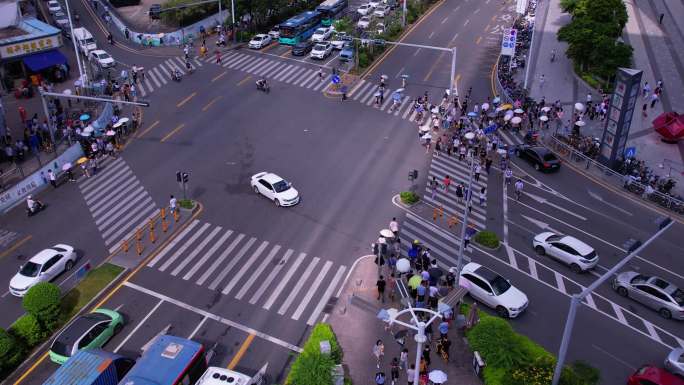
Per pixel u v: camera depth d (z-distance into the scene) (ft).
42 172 152.66
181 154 168.25
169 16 274.98
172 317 107.76
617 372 98.48
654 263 126.72
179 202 143.02
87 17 286.46
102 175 157.79
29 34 207.92
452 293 98.17
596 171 164.45
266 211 141.90
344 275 119.65
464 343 103.71
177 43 258.57
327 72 229.86
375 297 113.29
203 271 120.26
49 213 141.28
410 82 222.07
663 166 167.12
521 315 110.93
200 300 112.27
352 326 106.52
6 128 167.02
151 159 165.37
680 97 207.10
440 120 191.11
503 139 182.91
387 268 121.60
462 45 258.78
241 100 203.82
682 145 178.70
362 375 96.43
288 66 234.38
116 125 171.42
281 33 255.70
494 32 273.54
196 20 279.28
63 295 111.86
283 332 104.68
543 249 128.06
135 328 104.99
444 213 142.82
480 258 126.93
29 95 199.41
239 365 96.99
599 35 213.25
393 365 93.50
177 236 131.54
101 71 223.71
